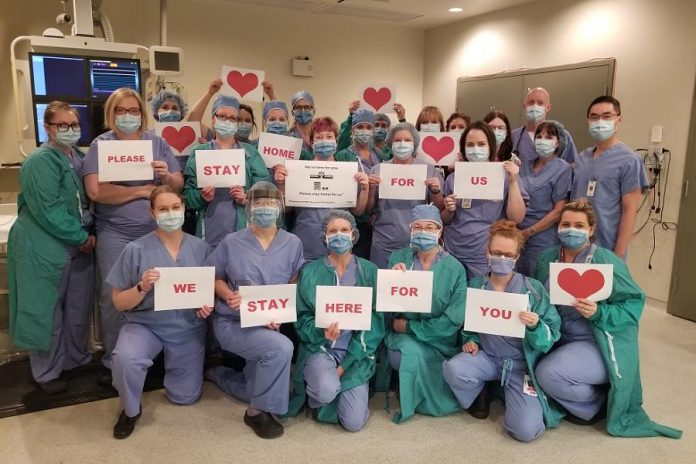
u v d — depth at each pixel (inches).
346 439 88.4
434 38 274.4
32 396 99.6
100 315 118.7
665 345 133.8
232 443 86.4
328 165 107.7
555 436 90.6
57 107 96.3
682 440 89.6
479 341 96.3
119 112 100.3
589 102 193.5
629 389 89.7
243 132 129.2
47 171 94.8
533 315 87.7
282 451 84.4
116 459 81.5
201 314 91.7
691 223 155.8
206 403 99.8
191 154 112.1
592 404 93.6
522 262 119.4
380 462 82.0
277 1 224.4
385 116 144.9
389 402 101.2
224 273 95.9
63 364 107.8
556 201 117.2
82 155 109.7
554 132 113.3
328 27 255.4
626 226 109.1
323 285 94.9
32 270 96.4
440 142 118.3
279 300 90.8
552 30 209.0
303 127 133.5
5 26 175.5
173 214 90.2
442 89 272.4
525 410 88.8
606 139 110.3
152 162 102.0
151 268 90.9
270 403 88.0
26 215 97.5
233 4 230.1
